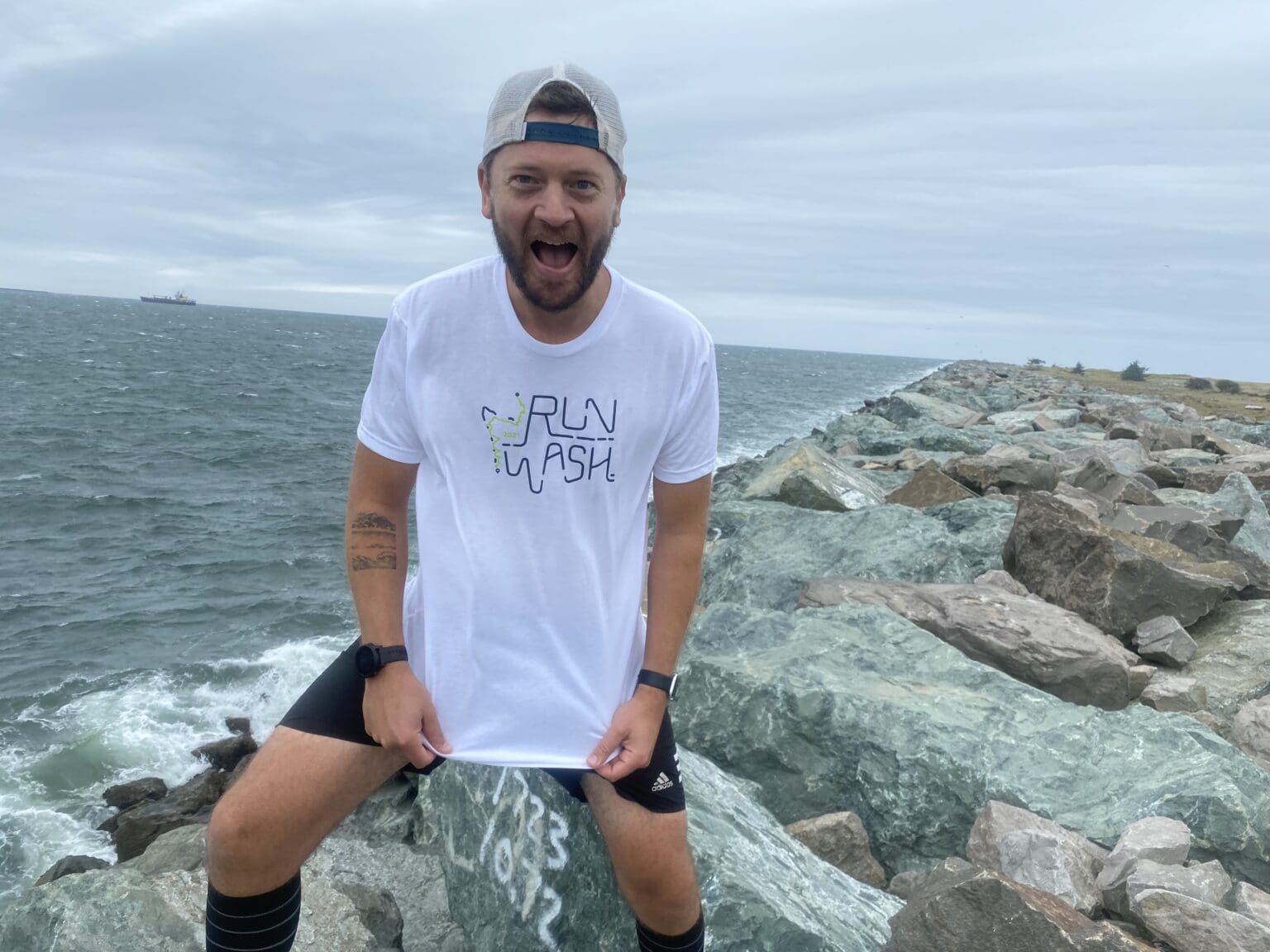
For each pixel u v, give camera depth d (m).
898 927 3.08
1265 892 4.06
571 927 3.23
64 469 26.41
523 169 2.04
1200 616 6.93
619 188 2.18
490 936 3.40
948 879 3.15
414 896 3.72
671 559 2.47
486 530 2.31
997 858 4.09
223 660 12.32
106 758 9.50
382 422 2.36
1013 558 7.84
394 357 2.31
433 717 2.32
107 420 36.50
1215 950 3.42
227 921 2.28
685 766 4.05
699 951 2.57
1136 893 3.72
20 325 98.19
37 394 42.59
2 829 8.16
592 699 2.36
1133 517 9.29
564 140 2.02
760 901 3.10
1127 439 19.58
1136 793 4.47
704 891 3.12
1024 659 5.88
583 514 2.33
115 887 3.07
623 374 2.27
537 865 3.36
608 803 2.44
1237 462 16.53
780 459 11.73
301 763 2.25
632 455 2.32
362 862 3.88
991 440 19.33
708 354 2.36
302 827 2.24
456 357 2.26
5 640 13.09
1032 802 4.49
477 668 2.33
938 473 10.85
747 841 3.56
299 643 13.05
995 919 2.92
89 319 134.25
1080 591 7.09
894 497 10.88
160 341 93.94
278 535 19.86
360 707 2.34
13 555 17.81
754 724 4.96
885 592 6.69
